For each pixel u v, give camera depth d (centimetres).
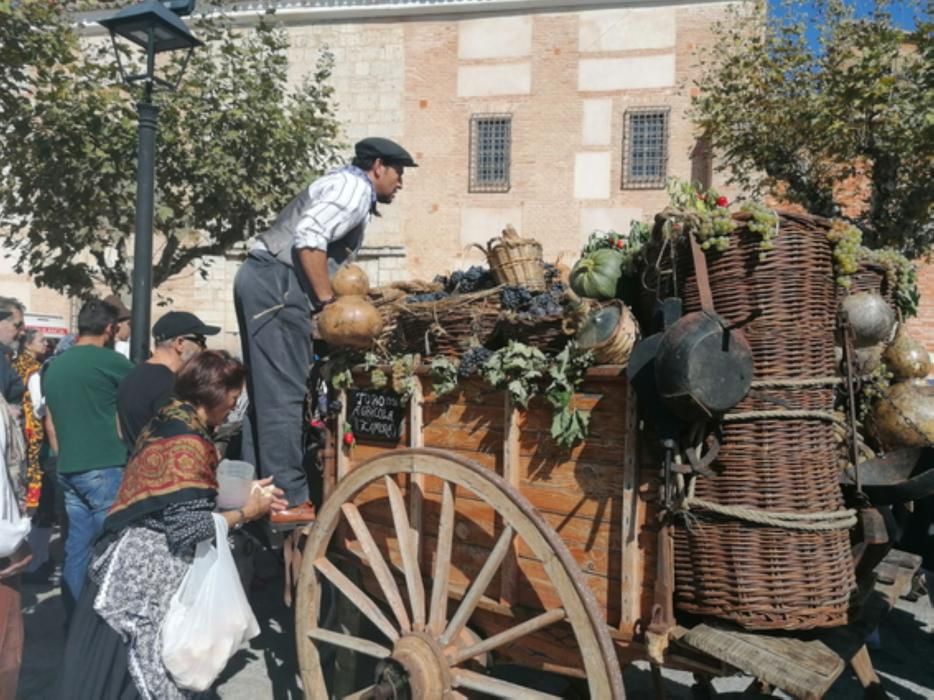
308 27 1634
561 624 269
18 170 740
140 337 541
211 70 813
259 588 572
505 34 1578
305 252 364
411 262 1627
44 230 775
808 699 199
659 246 248
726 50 1324
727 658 216
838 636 245
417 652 276
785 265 231
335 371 351
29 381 609
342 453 353
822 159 1030
